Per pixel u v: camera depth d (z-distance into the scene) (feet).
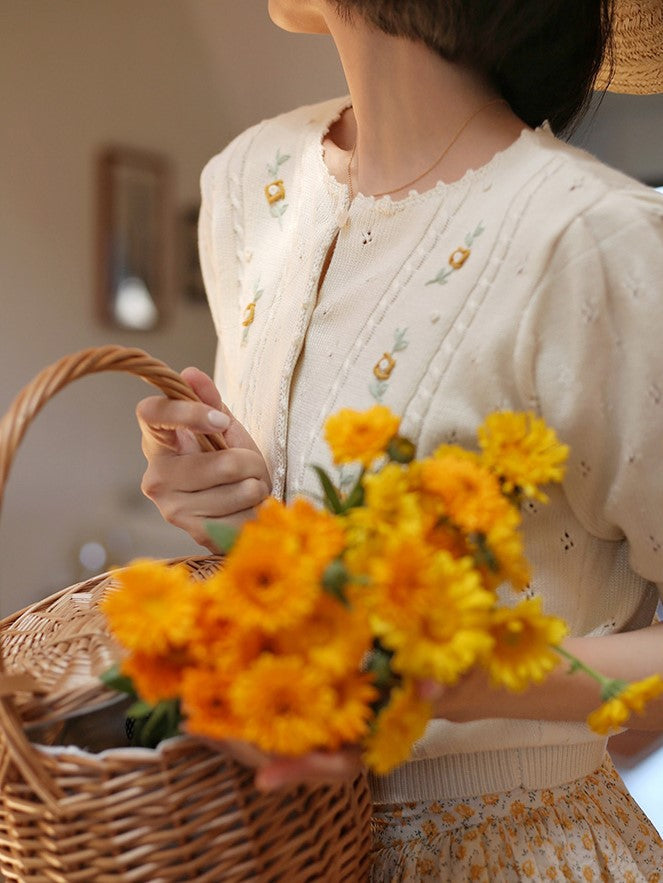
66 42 13.02
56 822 2.13
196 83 14.32
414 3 2.78
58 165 13.17
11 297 12.96
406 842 2.87
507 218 2.74
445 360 2.72
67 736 2.31
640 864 3.05
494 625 1.91
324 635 1.79
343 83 13.43
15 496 12.86
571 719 2.60
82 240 13.50
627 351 2.55
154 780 2.12
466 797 2.85
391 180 3.08
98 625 2.45
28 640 2.54
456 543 1.99
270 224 3.53
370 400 2.83
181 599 1.87
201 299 14.78
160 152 14.12
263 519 1.88
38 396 2.15
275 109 14.19
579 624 2.87
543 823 2.88
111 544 13.53
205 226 3.90
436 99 2.99
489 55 2.92
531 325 2.62
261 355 3.29
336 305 3.04
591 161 2.82
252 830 2.18
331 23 3.03
